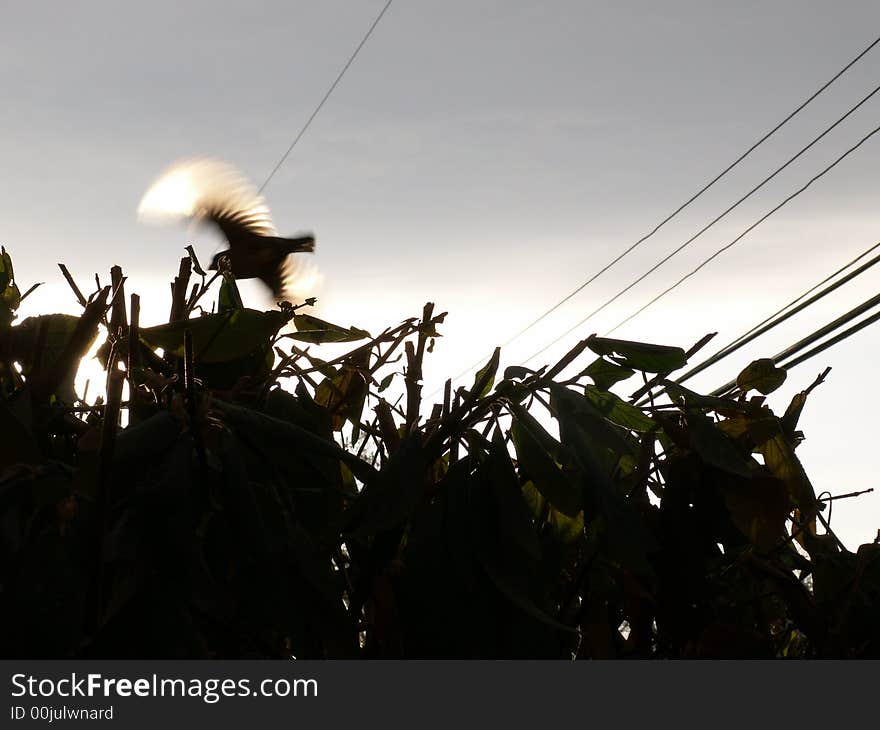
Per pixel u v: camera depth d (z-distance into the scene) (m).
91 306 2.74
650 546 2.61
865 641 2.94
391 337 3.21
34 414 2.71
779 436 3.07
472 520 2.68
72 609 2.25
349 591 2.88
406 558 2.69
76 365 2.75
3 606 2.24
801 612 3.05
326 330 3.47
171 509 2.35
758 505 2.86
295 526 2.62
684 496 2.98
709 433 2.89
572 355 2.97
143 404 2.84
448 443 2.84
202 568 2.35
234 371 3.19
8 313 2.88
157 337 2.95
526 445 2.73
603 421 2.85
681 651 2.94
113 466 2.37
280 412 2.99
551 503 2.66
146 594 2.28
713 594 3.10
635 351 3.00
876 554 3.05
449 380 2.93
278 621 2.45
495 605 2.62
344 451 2.71
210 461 2.64
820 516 3.21
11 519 2.37
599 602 3.00
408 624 2.60
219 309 3.32
